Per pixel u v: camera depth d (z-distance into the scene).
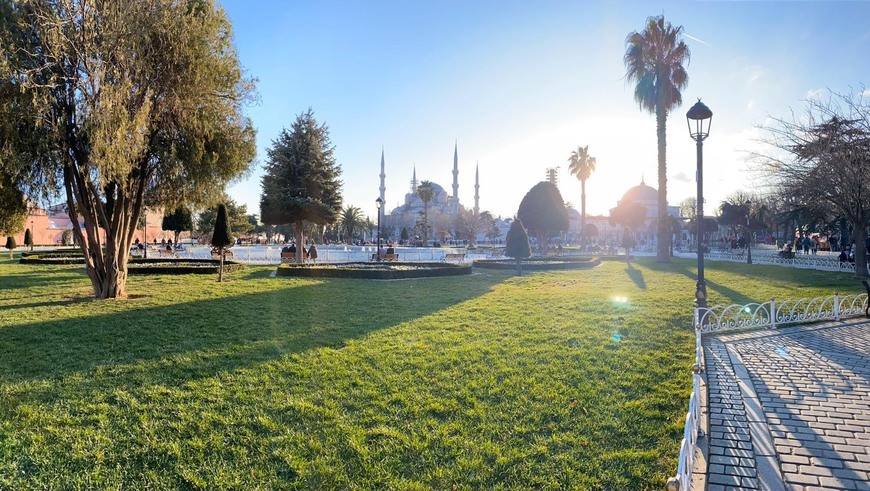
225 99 13.00
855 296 9.82
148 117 11.22
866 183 13.78
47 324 8.60
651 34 23.67
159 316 9.41
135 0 10.66
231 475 3.41
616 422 4.25
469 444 3.84
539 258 28.95
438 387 5.16
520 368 5.82
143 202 14.57
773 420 4.37
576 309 10.05
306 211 26.80
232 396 4.89
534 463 3.55
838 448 3.81
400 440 3.91
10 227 16.19
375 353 6.50
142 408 4.59
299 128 27.30
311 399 4.80
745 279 16.66
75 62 10.24
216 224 16.67
